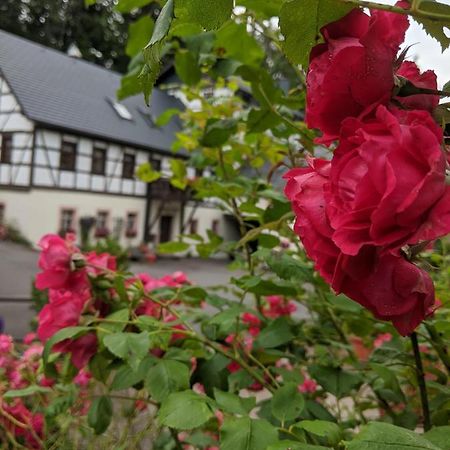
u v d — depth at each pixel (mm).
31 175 16578
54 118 17031
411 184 388
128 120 20156
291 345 1312
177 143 2080
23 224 16703
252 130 1284
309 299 1443
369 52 439
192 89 1943
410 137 400
